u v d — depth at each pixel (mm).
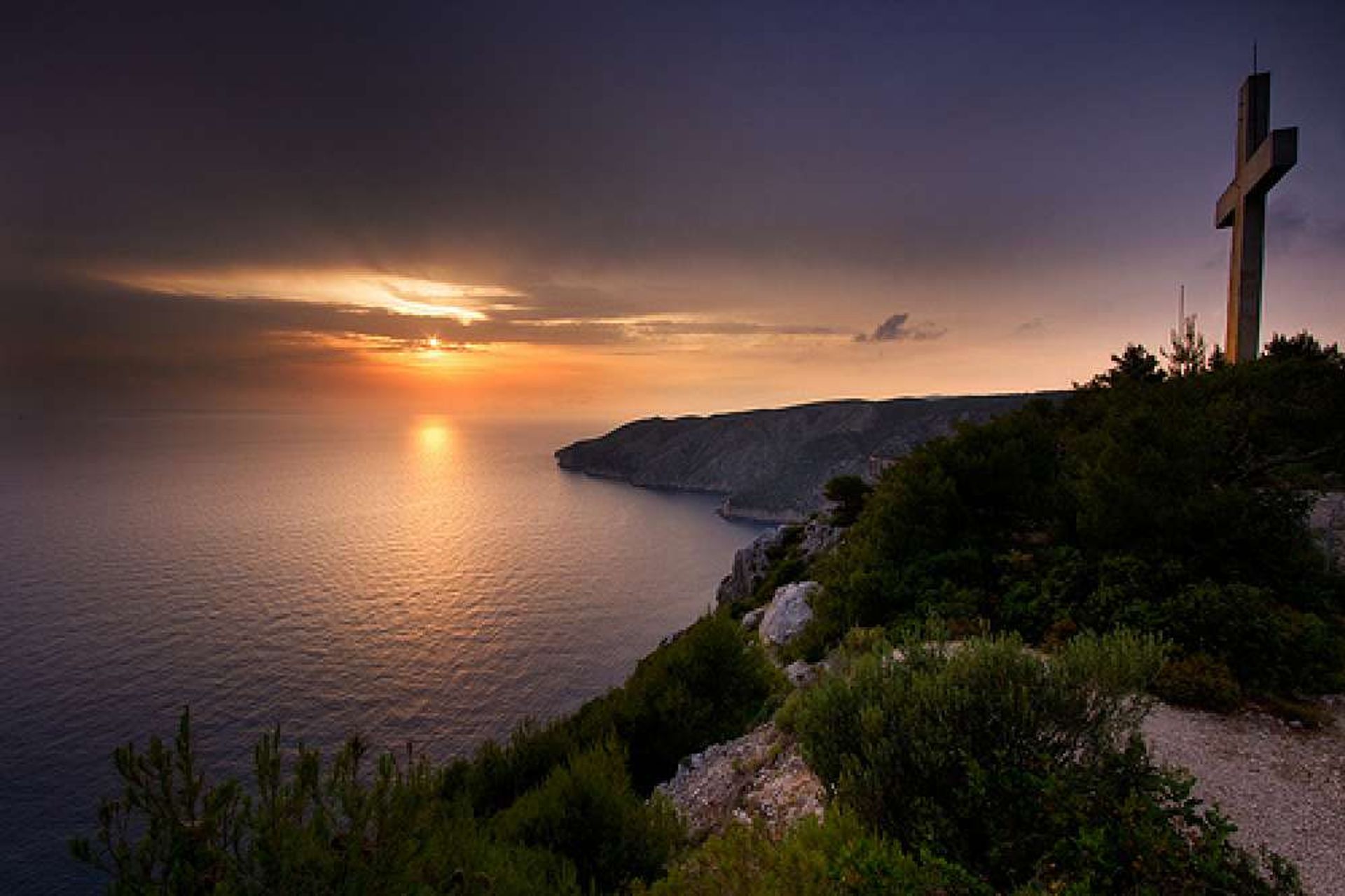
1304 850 6152
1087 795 5020
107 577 165125
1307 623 10398
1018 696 5758
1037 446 20047
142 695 93938
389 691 95500
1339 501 16016
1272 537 12688
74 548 199500
